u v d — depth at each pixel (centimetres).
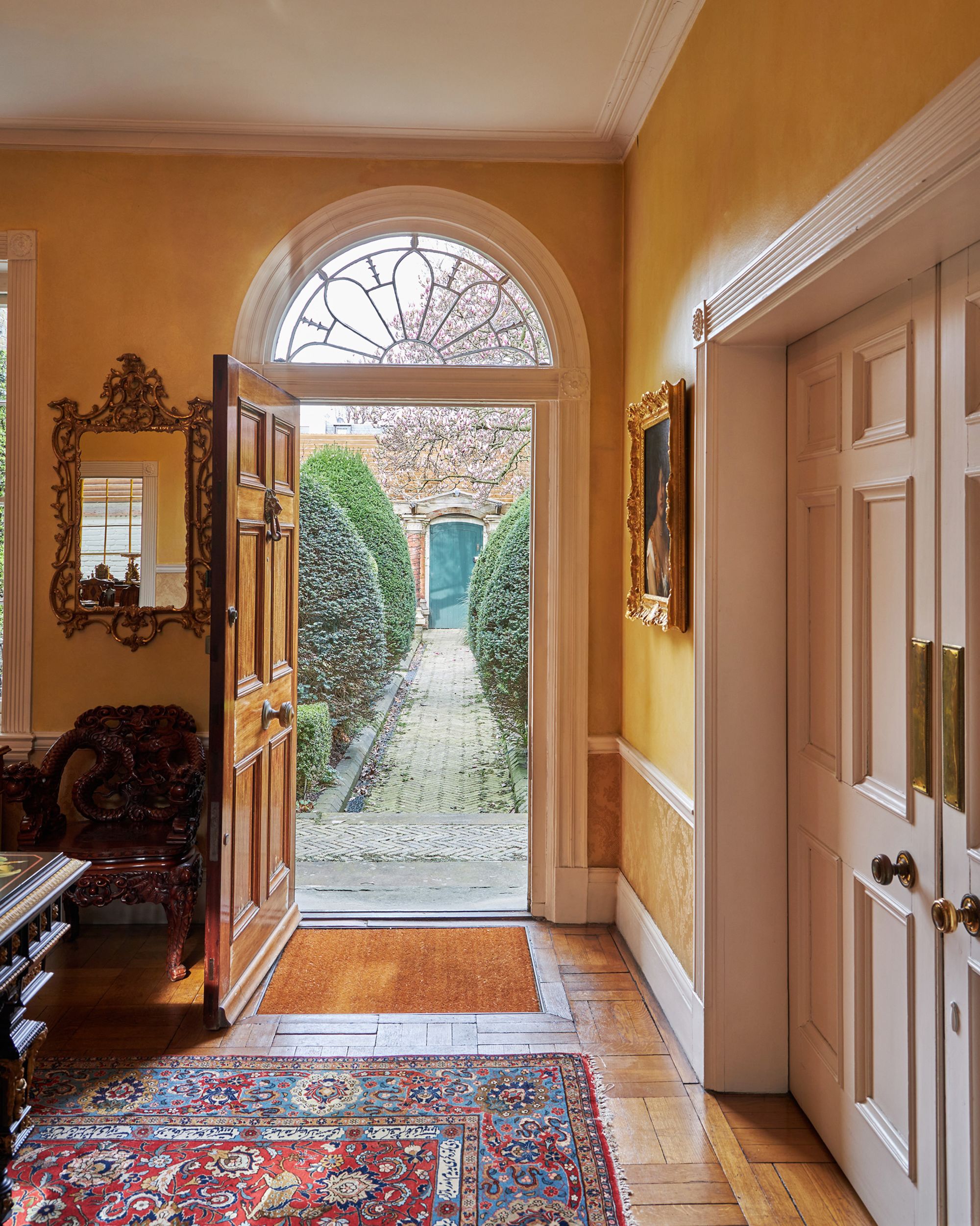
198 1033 314
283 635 395
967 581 180
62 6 311
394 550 1098
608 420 416
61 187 402
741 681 279
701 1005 283
